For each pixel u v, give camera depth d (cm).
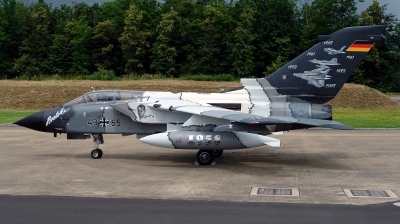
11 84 4497
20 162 1484
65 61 5853
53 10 7462
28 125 1584
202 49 5638
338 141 2028
